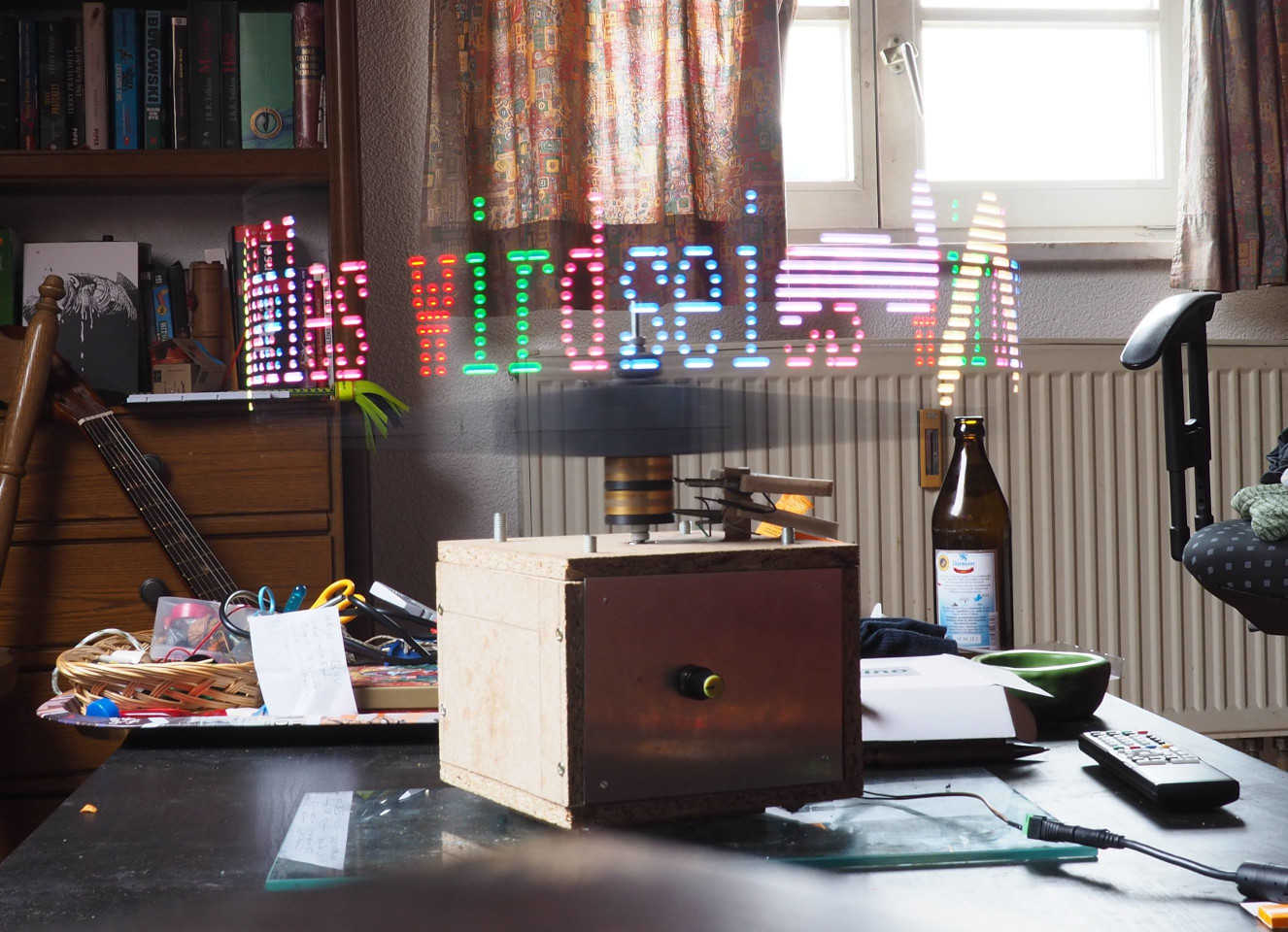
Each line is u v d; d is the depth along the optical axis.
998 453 2.26
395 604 0.96
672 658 0.52
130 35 1.87
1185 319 1.50
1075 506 2.29
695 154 2.05
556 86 1.99
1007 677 0.74
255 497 1.74
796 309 2.16
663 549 0.54
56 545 1.69
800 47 2.41
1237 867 0.48
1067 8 2.46
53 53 1.86
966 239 2.39
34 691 1.68
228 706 0.81
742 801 0.54
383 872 0.47
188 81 1.88
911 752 0.66
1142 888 0.45
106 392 1.85
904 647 0.84
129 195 2.07
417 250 2.15
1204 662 2.31
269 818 0.57
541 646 0.52
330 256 1.90
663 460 0.57
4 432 1.62
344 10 1.88
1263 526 1.37
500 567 0.56
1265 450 2.33
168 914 0.44
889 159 2.39
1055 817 0.56
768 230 2.07
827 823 0.53
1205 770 0.60
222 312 1.94
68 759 1.69
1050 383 2.27
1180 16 2.47
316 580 1.75
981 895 0.44
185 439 1.72
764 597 0.54
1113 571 2.29
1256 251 2.15
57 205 2.06
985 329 2.30
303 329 1.90
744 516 0.58
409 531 2.15
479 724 0.58
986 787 0.61
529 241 2.02
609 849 0.49
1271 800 0.59
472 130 2.03
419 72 2.18
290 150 1.88
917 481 2.22
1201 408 1.53
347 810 0.57
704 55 2.06
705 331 2.10
